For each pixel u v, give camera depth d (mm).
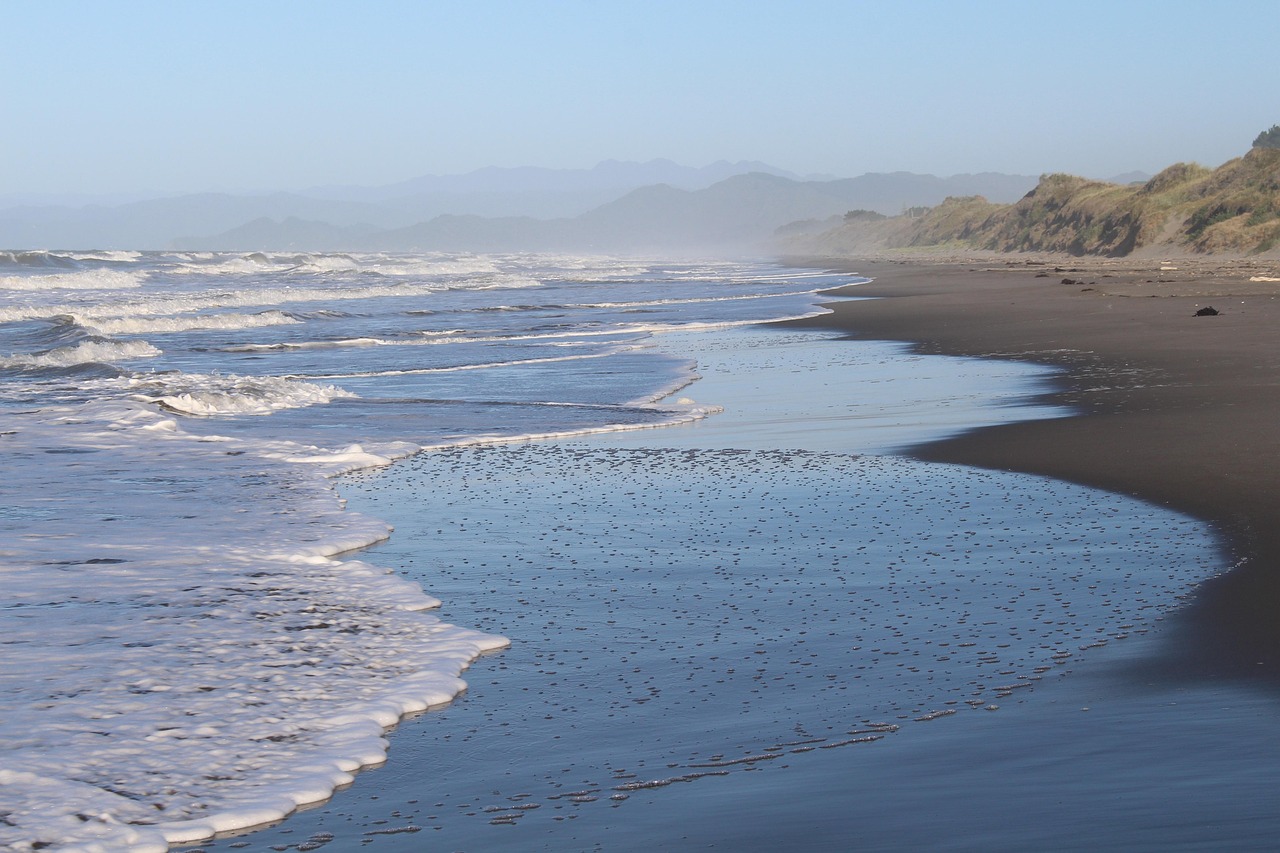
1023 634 5980
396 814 4172
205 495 10102
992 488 9820
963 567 7367
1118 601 6477
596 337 28391
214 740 4785
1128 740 4500
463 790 4363
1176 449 10977
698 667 5684
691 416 14953
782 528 8609
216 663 5723
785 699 5203
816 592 6918
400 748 4781
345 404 16422
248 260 83188
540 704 5250
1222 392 14531
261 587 7148
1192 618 6094
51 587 7035
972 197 170500
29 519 9023
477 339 27938
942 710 4977
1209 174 88750
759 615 6500
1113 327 25062
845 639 6027
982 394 15977
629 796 4238
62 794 4234
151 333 29516
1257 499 8820
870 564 7527
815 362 21391
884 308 35719
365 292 47750
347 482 10906
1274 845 3555
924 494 9688
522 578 7402
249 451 12398
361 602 6848
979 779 4211
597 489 10328
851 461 11383
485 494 10203
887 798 4090
